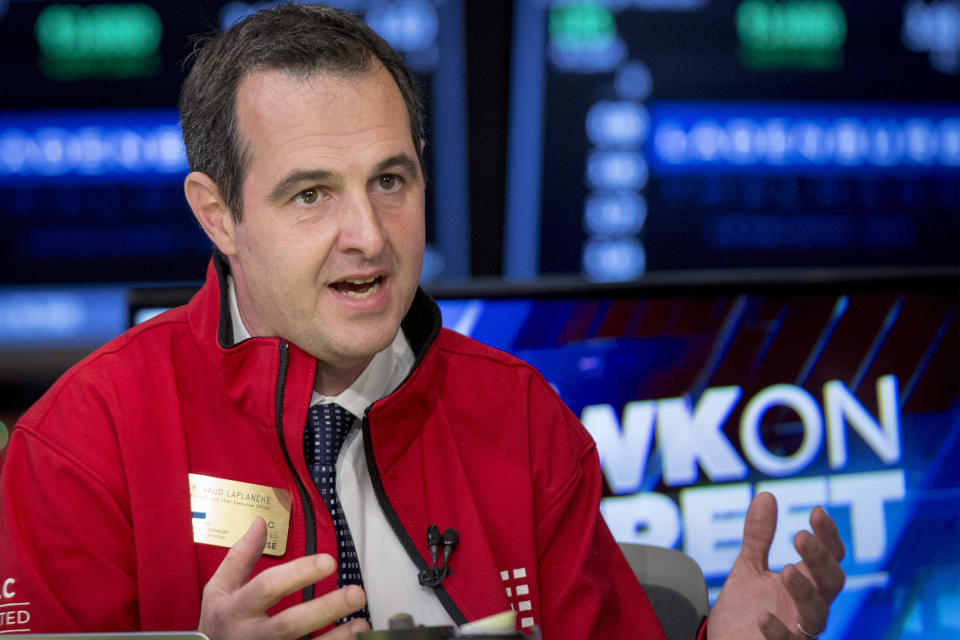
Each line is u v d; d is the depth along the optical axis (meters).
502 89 13.51
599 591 4.83
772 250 14.14
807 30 13.93
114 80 13.15
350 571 4.45
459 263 13.74
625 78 13.73
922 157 14.24
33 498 4.48
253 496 4.50
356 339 4.26
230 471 4.57
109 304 13.45
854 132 14.13
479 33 13.38
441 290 6.99
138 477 4.52
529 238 13.80
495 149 13.60
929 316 7.38
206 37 4.70
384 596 4.54
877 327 7.34
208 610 3.66
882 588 7.29
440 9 13.31
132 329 4.93
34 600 4.32
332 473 4.58
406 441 4.74
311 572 3.48
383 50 4.38
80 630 4.38
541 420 5.10
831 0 13.93
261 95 4.18
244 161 4.23
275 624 3.48
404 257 4.29
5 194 13.20
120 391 4.64
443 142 13.52
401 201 4.31
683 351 7.21
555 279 7.15
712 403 7.22
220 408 4.65
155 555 4.45
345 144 4.11
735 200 14.02
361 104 4.16
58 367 13.44
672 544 7.15
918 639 7.29
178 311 5.02
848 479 7.30
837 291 7.31
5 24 12.97
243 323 4.79
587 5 13.55
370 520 4.65
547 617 4.79
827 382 7.31
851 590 7.26
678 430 7.18
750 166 14.01
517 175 13.70
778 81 13.96
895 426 7.35
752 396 7.25
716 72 13.85
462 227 13.67
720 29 13.80
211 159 4.39
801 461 7.27
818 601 4.09
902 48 14.08
